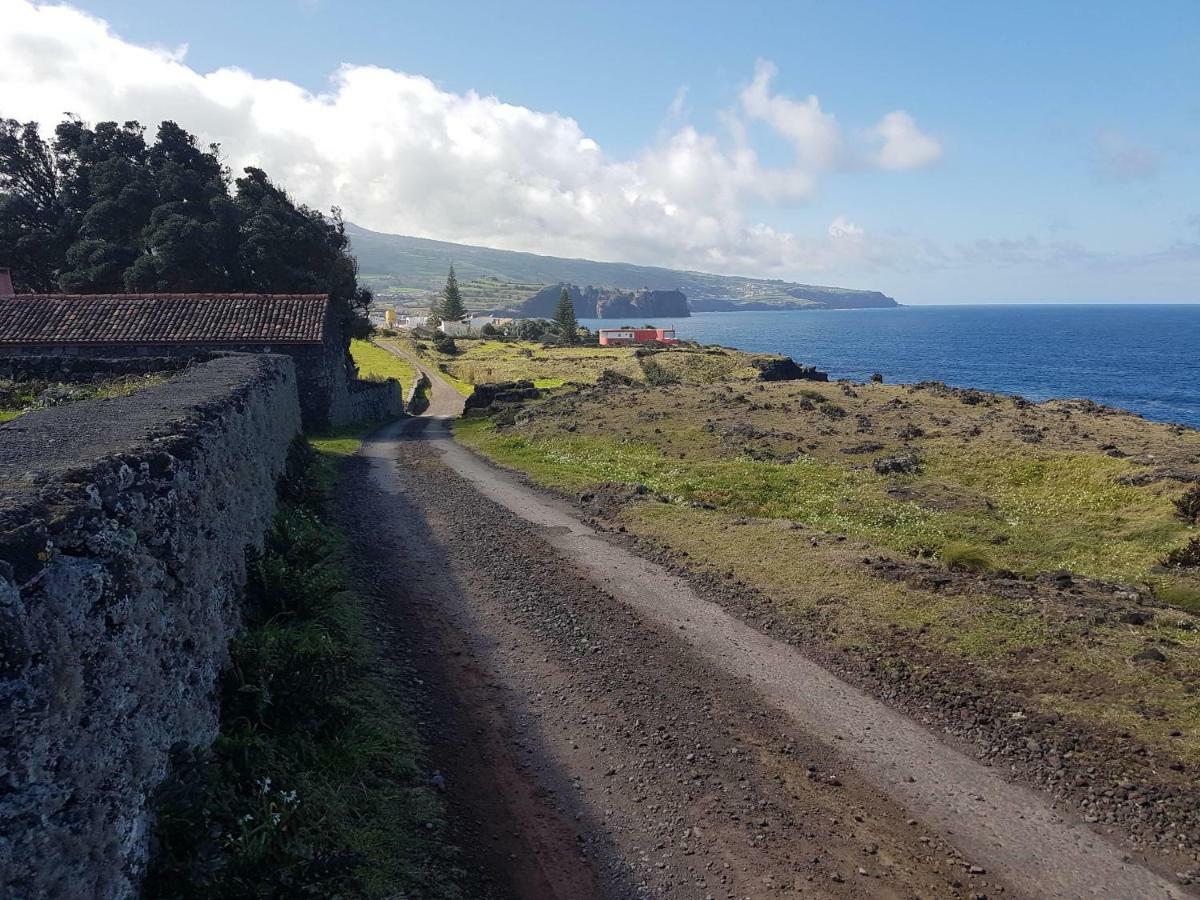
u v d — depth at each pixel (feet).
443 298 521.24
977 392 118.01
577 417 111.55
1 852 10.34
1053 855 22.21
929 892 20.93
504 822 23.17
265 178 150.92
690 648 36.32
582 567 48.47
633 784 25.61
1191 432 86.22
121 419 24.26
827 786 25.66
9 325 94.17
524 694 31.48
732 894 20.80
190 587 19.56
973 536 55.98
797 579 43.80
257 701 22.65
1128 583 44.96
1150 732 26.94
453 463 87.92
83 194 144.77
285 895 16.29
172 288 127.65
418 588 42.98
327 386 108.06
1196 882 20.97
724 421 99.30
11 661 10.80
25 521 12.28
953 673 32.19
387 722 26.86
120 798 13.56
